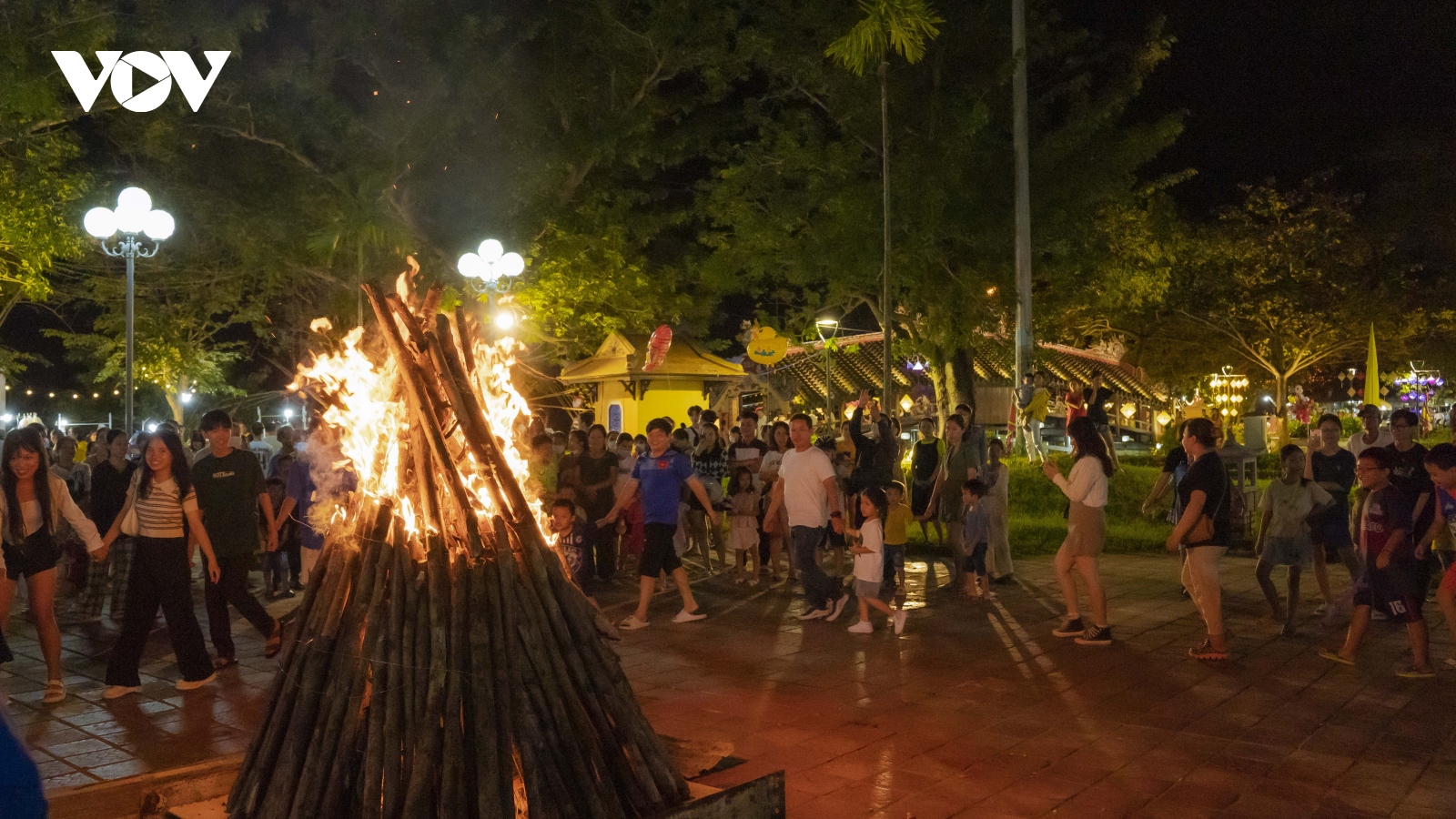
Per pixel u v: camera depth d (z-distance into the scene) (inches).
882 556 350.9
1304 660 304.5
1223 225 1285.7
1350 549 346.3
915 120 780.6
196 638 281.4
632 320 985.5
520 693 129.4
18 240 814.5
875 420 474.6
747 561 532.7
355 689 128.6
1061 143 794.2
